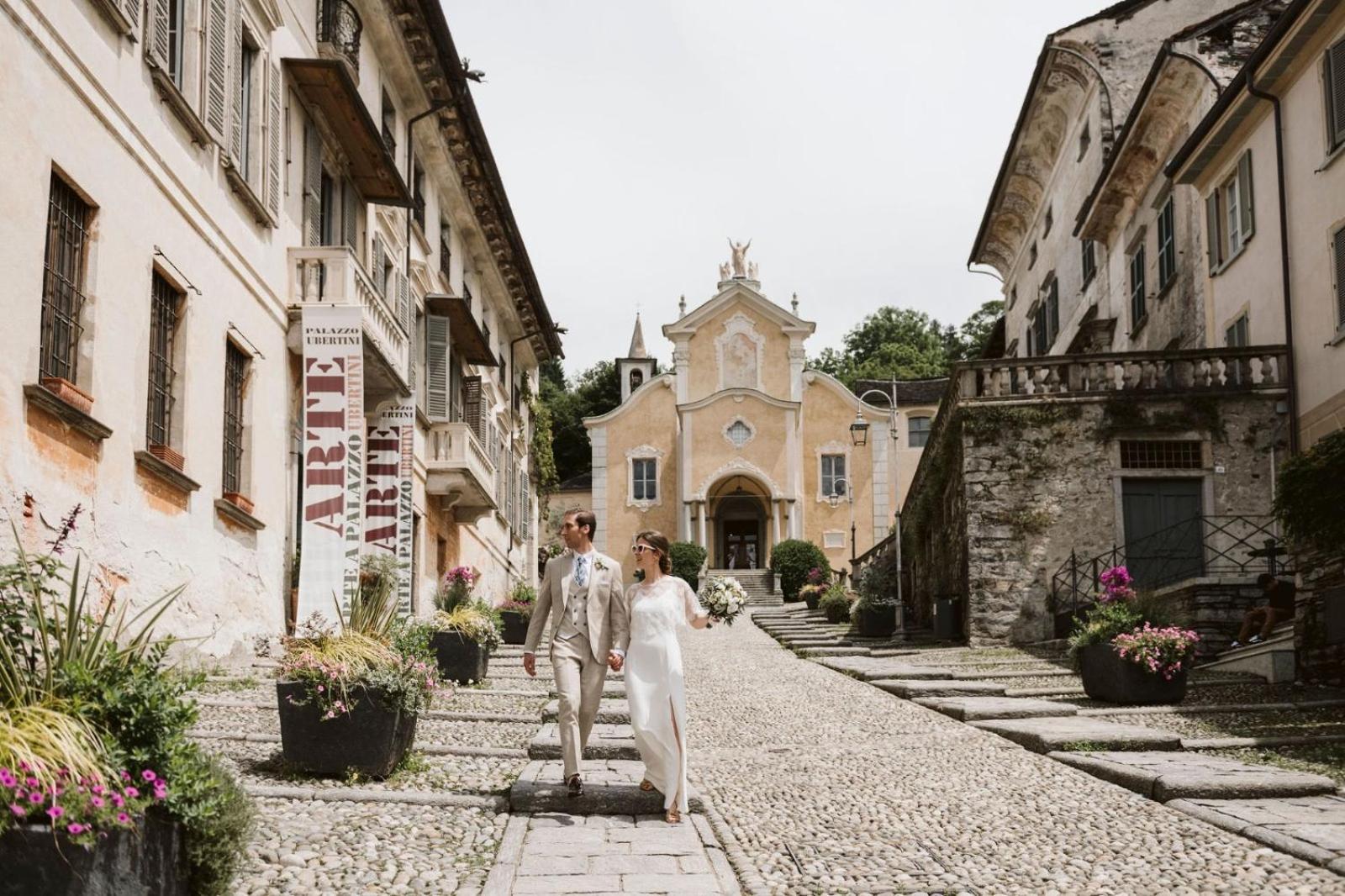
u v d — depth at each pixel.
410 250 21.30
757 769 8.76
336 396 14.39
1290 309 18.39
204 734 8.19
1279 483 12.41
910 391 55.66
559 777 7.43
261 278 13.92
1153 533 19.94
